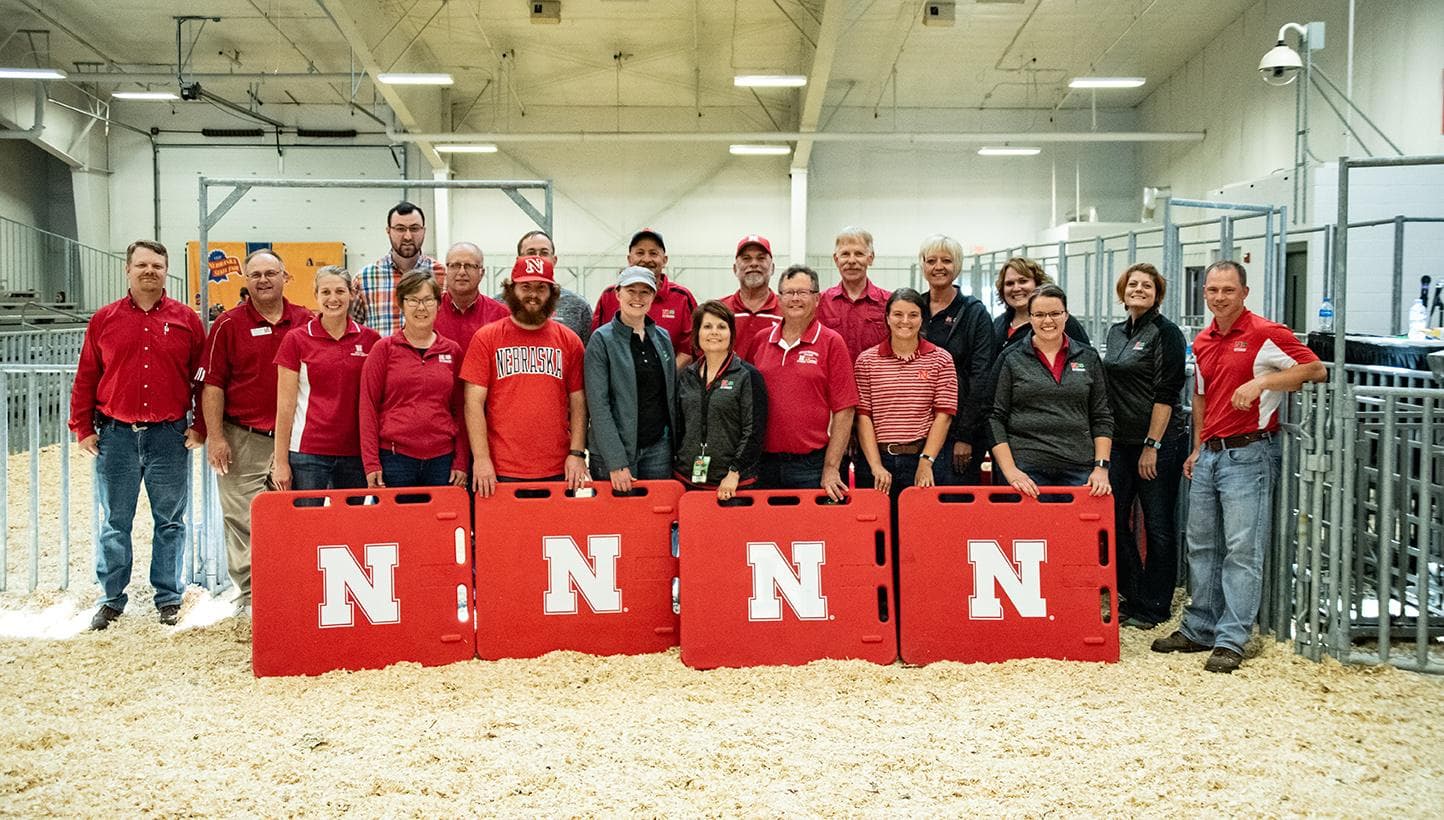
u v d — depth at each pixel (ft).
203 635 15.83
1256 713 12.38
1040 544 14.75
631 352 14.96
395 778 10.42
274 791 10.20
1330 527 14.16
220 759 11.01
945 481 16.28
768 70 62.13
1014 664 14.33
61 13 54.65
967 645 14.62
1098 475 14.88
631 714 12.38
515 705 12.72
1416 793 10.21
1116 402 16.03
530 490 15.06
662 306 17.94
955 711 12.51
